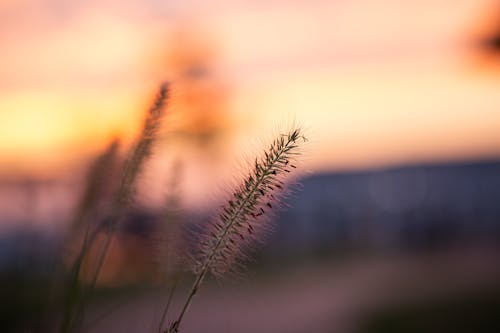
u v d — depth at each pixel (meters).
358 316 12.98
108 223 3.04
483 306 11.85
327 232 26.31
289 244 24.23
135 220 3.17
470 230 28.83
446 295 14.13
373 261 24.53
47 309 3.12
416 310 12.52
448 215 28.75
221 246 2.46
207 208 2.63
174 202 3.16
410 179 28.59
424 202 28.77
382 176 28.70
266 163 2.44
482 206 29.16
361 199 27.94
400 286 17.25
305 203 25.73
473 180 29.61
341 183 27.36
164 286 3.05
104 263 2.99
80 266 2.82
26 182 5.00
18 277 5.45
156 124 3.14
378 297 15.46
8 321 4.11
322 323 12.49
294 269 21.31
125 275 3.15
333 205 26.72
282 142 2.43
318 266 22.70
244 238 2.47
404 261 24.14
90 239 2.99
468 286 15.47
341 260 24.30
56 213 3.65
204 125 12.59
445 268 21.03
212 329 11.39
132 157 3.12
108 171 3.33
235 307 13.91
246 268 2.48
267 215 2.45
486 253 24.52
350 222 27.39
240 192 2.46
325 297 16.50
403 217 28.27
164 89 3.19
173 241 3.10
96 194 3.28
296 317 13.07
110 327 6.09
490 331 10.26
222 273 2.46
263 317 12.91
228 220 2.46
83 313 2.81
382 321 12.09
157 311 2.85
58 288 3.24
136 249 3.15
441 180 29.53
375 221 27.88
